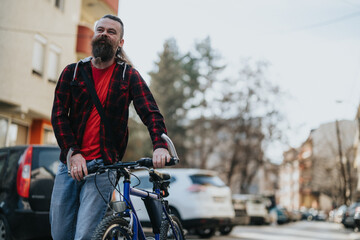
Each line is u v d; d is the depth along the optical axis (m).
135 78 4.00
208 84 48.53
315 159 68.56
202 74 49.19
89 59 3.96
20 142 20.06
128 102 3.98
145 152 44.47
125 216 3.72
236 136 44.84
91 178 3.73
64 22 21.59
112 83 3.89
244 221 20.27
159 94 50.66
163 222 4.53
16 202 7.38
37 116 20.31
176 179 12.74
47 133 21.69
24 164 7.49
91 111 3.83
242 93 43.53
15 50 17.77
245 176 45.59
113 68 3.96
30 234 7.31
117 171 3.77
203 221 12.36
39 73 19.80
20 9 18.09
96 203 3.71
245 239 14.18
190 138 49.56
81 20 26.34
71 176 3.67
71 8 22.33
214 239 13.64
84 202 3.72
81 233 3.65
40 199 7.43
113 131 3.90
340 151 48.16
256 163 45.25
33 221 7.29
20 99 17.98
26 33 18.36
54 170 7.67
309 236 18.03
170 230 4.67
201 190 12.63
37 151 7.68
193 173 12.90
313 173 71.25
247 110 43.19
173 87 50.72
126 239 3.66
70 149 3.70
